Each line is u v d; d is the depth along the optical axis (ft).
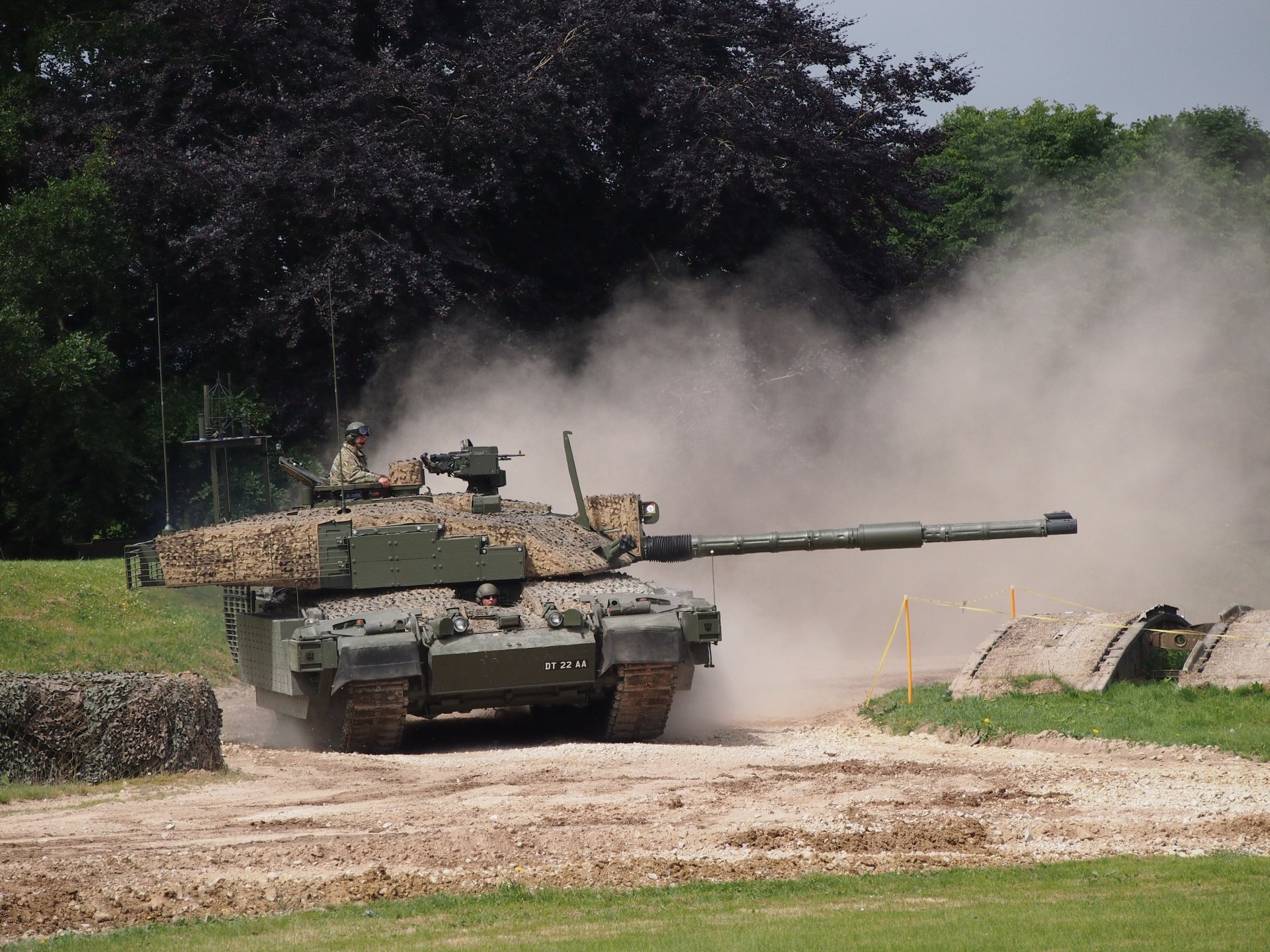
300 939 104.99
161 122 433.48
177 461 425.69
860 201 462.19
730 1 445.78
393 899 118.73
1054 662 239.91
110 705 179.42
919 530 241.96
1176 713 210.59
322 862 129.70
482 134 405.80
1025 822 143.33
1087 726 205.36
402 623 201.77
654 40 419.54
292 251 422.41
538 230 460.96
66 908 116.16
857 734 221.87
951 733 213.25
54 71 446.19
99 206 398.21
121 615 307.58
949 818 143.95
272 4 410.31
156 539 217.36
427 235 401.08
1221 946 96.43
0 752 174.40
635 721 213.66
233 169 388.78
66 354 388.78
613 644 203.21
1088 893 113.70
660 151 428.15
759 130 414.82
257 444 278.67
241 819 150.82
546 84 395.75
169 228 418.10
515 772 180.24
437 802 159.43
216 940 105.19
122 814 154.61
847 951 96.89
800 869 125.80
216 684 290.56
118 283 422.41
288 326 392.68
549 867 126.82
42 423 406.82
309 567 216.74
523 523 233.55
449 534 225.56
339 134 391.86
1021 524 241.76
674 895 116.88
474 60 396.98
